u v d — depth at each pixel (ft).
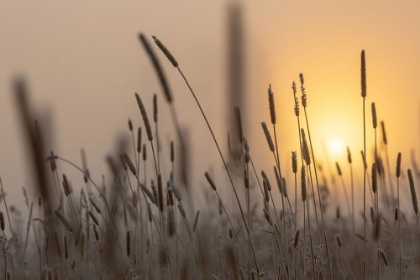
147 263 5.93
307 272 6.15
